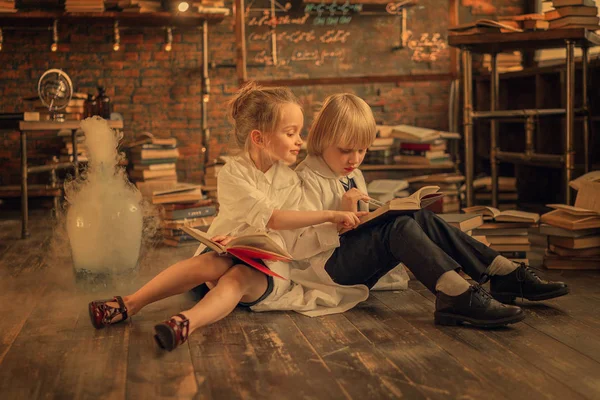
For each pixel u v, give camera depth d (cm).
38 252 357
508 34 388
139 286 267
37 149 585
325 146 227
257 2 584
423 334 200
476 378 165
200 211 391
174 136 604
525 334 199
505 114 414
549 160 406
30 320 224
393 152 563
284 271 226
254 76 590
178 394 158
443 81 630
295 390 160
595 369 170
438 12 604
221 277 203
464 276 278
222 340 198
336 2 587
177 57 598
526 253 313
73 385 165
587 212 288
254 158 226
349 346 191
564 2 376
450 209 475
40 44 580
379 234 216
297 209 227
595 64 448
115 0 569
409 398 154
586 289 254
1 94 577
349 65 599
